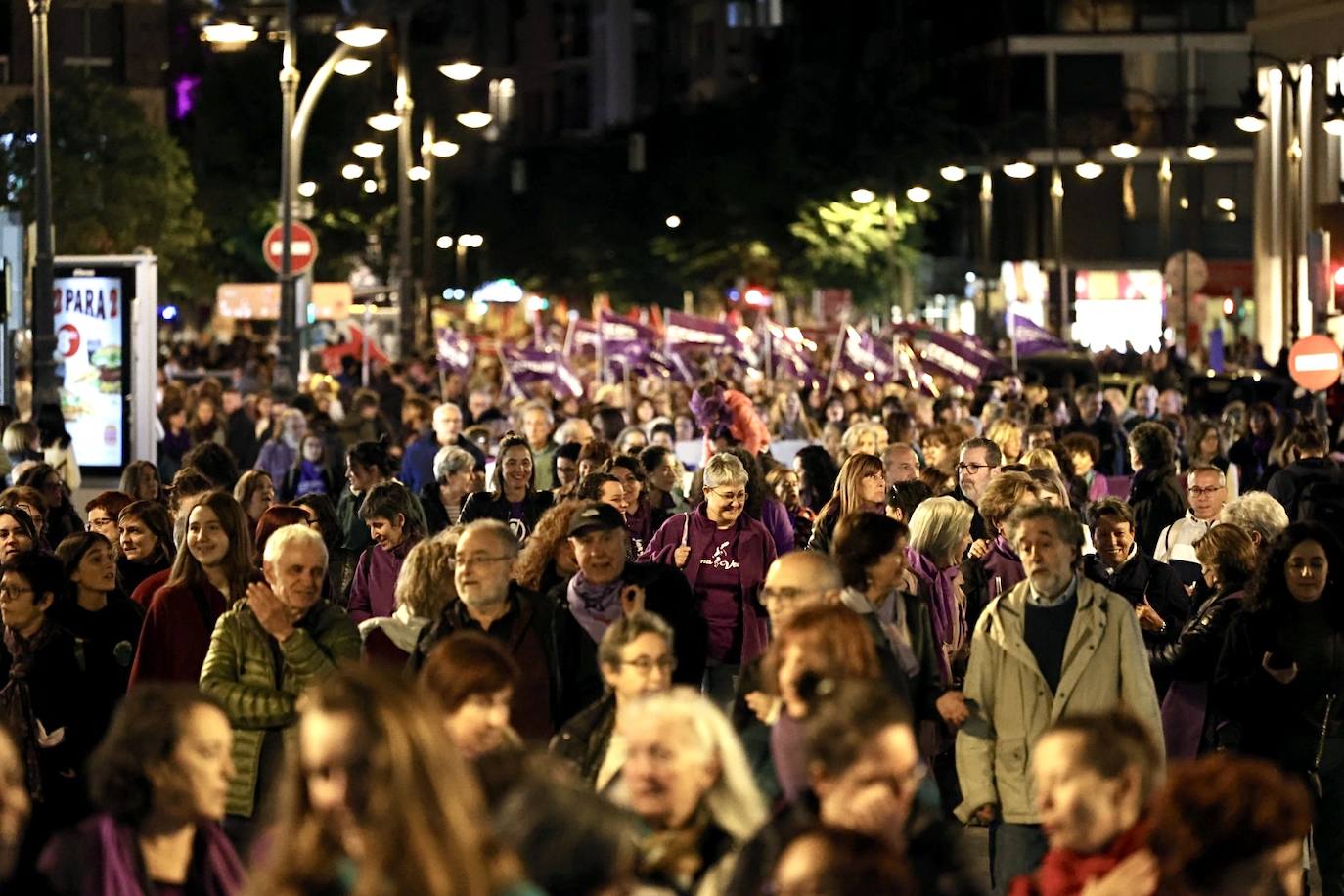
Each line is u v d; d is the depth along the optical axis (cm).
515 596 2491
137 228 14875
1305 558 2622
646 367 10631
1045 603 2438
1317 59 13050
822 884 1278
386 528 3266
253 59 18175
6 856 1667
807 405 9119
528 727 2445
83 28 18862
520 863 1308
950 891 1642
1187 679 2775
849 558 2430
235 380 11744
